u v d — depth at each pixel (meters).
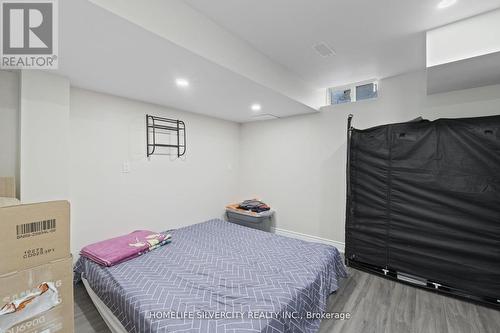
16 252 0.78
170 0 1.43
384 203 2.51
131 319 1.36
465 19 1.69
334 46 2.12
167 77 2.02
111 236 2.50
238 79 2.07
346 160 3.03
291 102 2.84
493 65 1.76
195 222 3.46
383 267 2.50
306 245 2.38
